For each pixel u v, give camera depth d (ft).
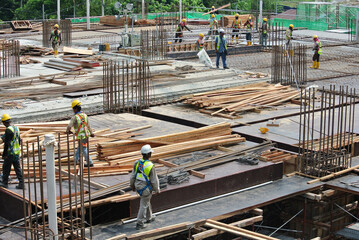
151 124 56.29
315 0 185.78
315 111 63.98
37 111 61.05
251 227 42.24
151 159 44.78
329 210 46.85
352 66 101.24
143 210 36.22
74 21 191.42
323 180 45.85
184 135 49.57
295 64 82.74
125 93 70.18
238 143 50.49
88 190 36.68
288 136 53.16
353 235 40.55
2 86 73.10
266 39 121.60
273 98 67.67
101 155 44.47
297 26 168.76
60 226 35.24
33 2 236.84
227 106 63.62
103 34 143.23
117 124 56.13
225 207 40.24
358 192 43.42
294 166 47.75
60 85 74.90
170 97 70.49
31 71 86.58
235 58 110.93
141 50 100.53
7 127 38.70
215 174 42.88
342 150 48.98
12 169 41.86
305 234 45.62
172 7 184.44
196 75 83.20
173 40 122.11
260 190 43.75
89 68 87.92
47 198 34.55
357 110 64.59
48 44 116.26
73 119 41.50
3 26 170.40
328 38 142.10
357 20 135.44
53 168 32.01
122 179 41.39
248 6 237.45
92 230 36.42
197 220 37.88
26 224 33.30
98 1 241.14
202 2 245.86
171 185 40.22
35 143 46.50
